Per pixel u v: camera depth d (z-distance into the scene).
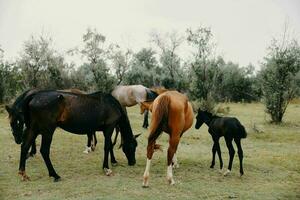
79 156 10.90
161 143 13.62
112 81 26.20
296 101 36.38
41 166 9.65
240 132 8.91
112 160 9.98
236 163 10.48
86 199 7.11
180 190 7.79
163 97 7.73
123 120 9.48
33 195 7.39
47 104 8.18
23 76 24.73
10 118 8.37
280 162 10.77
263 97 20.27
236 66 39.00
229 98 37.91
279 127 18.36
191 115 8.72
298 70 19.97
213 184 8.34
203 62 24.66
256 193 7.79
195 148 12.70
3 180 8.42
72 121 8.49
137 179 8.59
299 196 7.70
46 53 24.91
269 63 20.23
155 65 42.72
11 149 11.61
